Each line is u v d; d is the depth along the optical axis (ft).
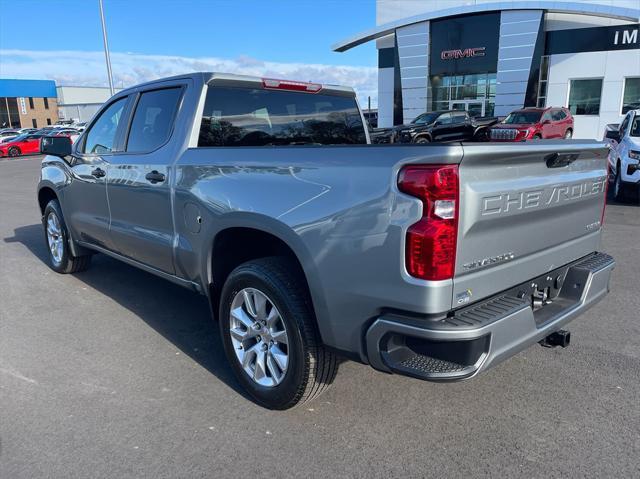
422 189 7.28
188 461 8.84
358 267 8.10
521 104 92.53
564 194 9.54
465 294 7.79
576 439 9.34
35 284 18.57
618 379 11.42
